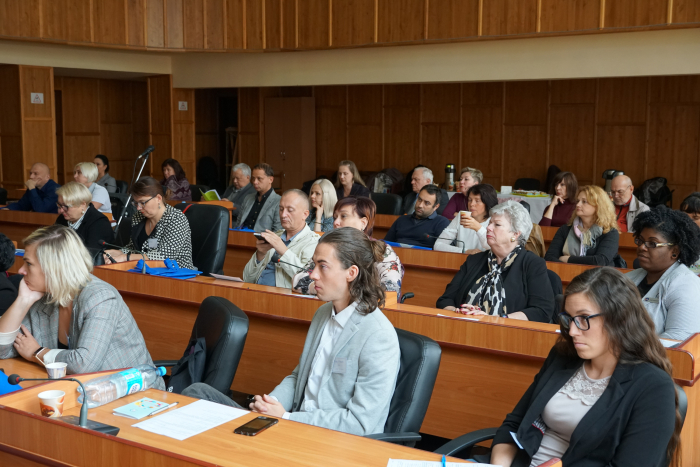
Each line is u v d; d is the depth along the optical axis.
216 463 1.59
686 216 2.65
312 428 1.82
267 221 5.99
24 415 1.77
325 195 5.47
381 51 8.90
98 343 2.38
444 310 3.04
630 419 1.73
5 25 8.89
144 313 3.75
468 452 2.91
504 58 8.00
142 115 12.91
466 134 11.12
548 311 3.02
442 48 8.41
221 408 1.95
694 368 2.33
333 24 9.20
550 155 10.52
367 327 2.14
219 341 2.42
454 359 2.92
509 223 3.10
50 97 9.79
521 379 2.78
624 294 1.76
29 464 1.77
